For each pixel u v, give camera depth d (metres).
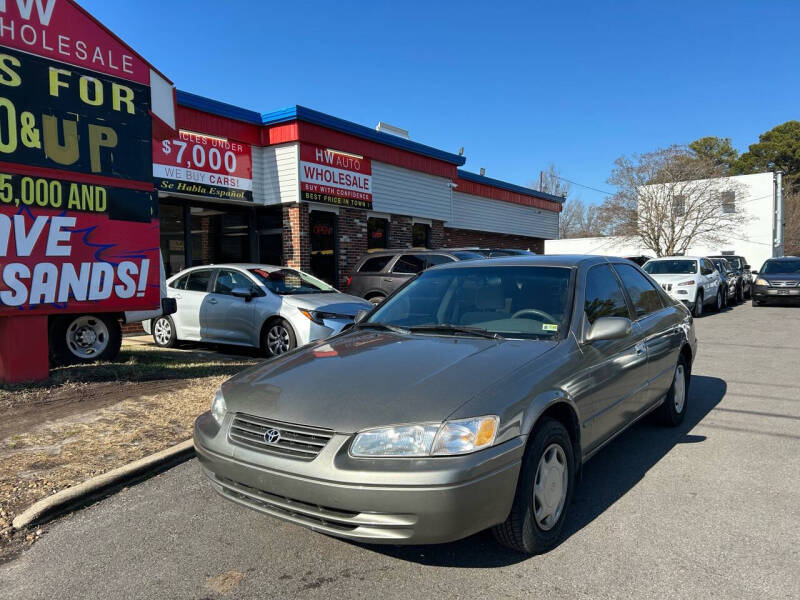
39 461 4.36
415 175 16.59
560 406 3.29
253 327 8.57
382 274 12.02
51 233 6.29
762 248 40.69
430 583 2.84
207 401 5.96
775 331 12.08
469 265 4.56
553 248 47.38
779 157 60.62
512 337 3.68
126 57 6.96
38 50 6.16
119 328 7.66
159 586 2.89
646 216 34.44
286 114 12.38
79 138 6.51
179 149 11.12
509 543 2.98
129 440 4.83
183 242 12.23
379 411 2.78
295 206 12.71
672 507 3.65
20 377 6.21
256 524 3.54
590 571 2.92
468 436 2.66
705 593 2.71
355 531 2.67
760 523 3.41
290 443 2.85
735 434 5.12
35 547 3.32
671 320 5.20
